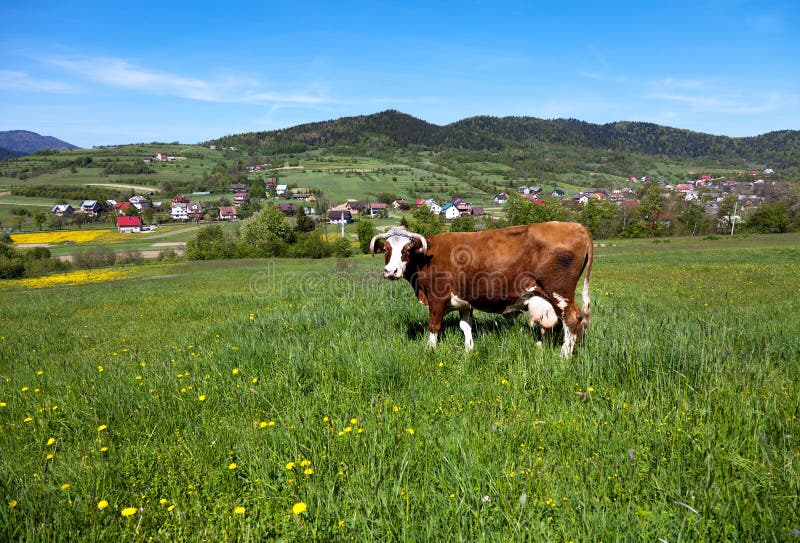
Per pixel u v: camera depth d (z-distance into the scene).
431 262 6.37
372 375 4.96
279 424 4.09
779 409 3.60
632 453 2.87
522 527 2.49
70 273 52.53
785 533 2.28
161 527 2.96
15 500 3.06
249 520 2.80
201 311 13.00
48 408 4.96
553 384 4.52
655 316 7.97
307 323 7.98
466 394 4.46
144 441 4.05
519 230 6.02
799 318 7.40
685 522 2.47
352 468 3.25
